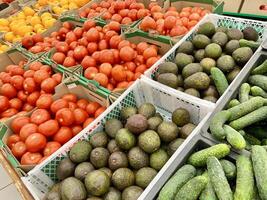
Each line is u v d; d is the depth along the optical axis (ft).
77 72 8.07
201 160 4.32
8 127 7.11
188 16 9.33
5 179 9.63
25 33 11.18
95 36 8.82
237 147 4.27
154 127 5.48
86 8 11.62
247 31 7.11
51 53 9.41
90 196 4.81
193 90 6.10
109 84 7.75
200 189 3.84
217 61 6.47
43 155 6.41
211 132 4.66
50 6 12.30
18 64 9.96
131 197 4.59
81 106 7.48
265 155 4.01
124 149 5.30
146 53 7.99
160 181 4.25
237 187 3.82
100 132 5.91
